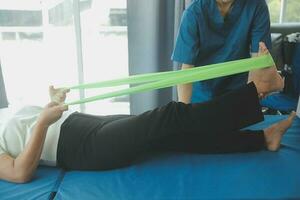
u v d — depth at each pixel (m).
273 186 1.21
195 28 1.71
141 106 2.72
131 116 1.51
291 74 2.29
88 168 1.42
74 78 2.96
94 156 1.40
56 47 2.90
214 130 1.42
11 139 1.42
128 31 2.54
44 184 1.33
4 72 2.80
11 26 2.87
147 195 1.19
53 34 2.85
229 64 1.32
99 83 1.58
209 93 1.87
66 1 2.71
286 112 2.14
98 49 2.98
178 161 1.44
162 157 1.49
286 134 1.60
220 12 1.71
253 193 1.17
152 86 1.33
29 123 1.47
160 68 2.64
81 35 2.72
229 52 1.78
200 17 1.70
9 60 2.93
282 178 1.25
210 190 1.20
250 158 1.42
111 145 1.38
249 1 1.71
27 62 2.98
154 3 2.48
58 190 1.26
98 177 1.36
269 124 1.67
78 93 2.67
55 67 2.97
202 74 1.31
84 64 2.90
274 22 2.82
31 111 1.54
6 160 1.34
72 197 1.20
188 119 1.39
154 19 2.52
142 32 2.55
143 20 2.52
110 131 1.41
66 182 1.33
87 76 2.94
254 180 1.25
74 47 2.84
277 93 2.30
